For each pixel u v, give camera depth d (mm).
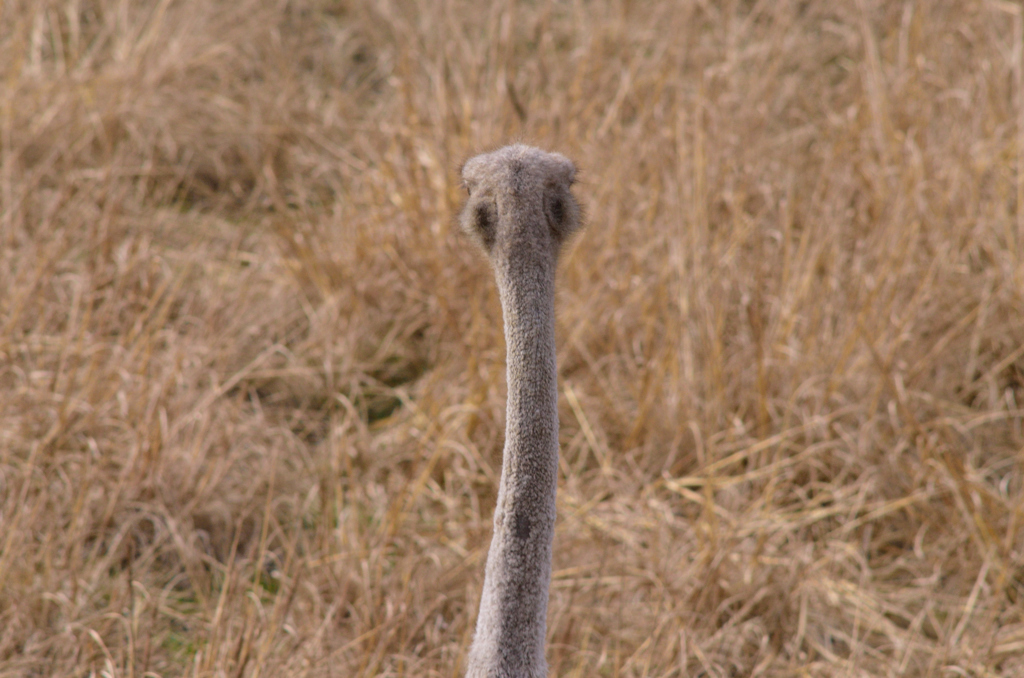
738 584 12328
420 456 13633
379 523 13070
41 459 12688
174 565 12289
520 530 6406
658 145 16734
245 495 12812
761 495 13484
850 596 12438
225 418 13547
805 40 21969
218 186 18531
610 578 12391
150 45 19625
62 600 11117
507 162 6234
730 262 15422
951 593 12727
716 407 14031
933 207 15953
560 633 11555
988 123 17172
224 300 15625
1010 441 14336
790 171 17344
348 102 19984
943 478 13078
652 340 14781
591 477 13992
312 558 12430
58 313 14875
